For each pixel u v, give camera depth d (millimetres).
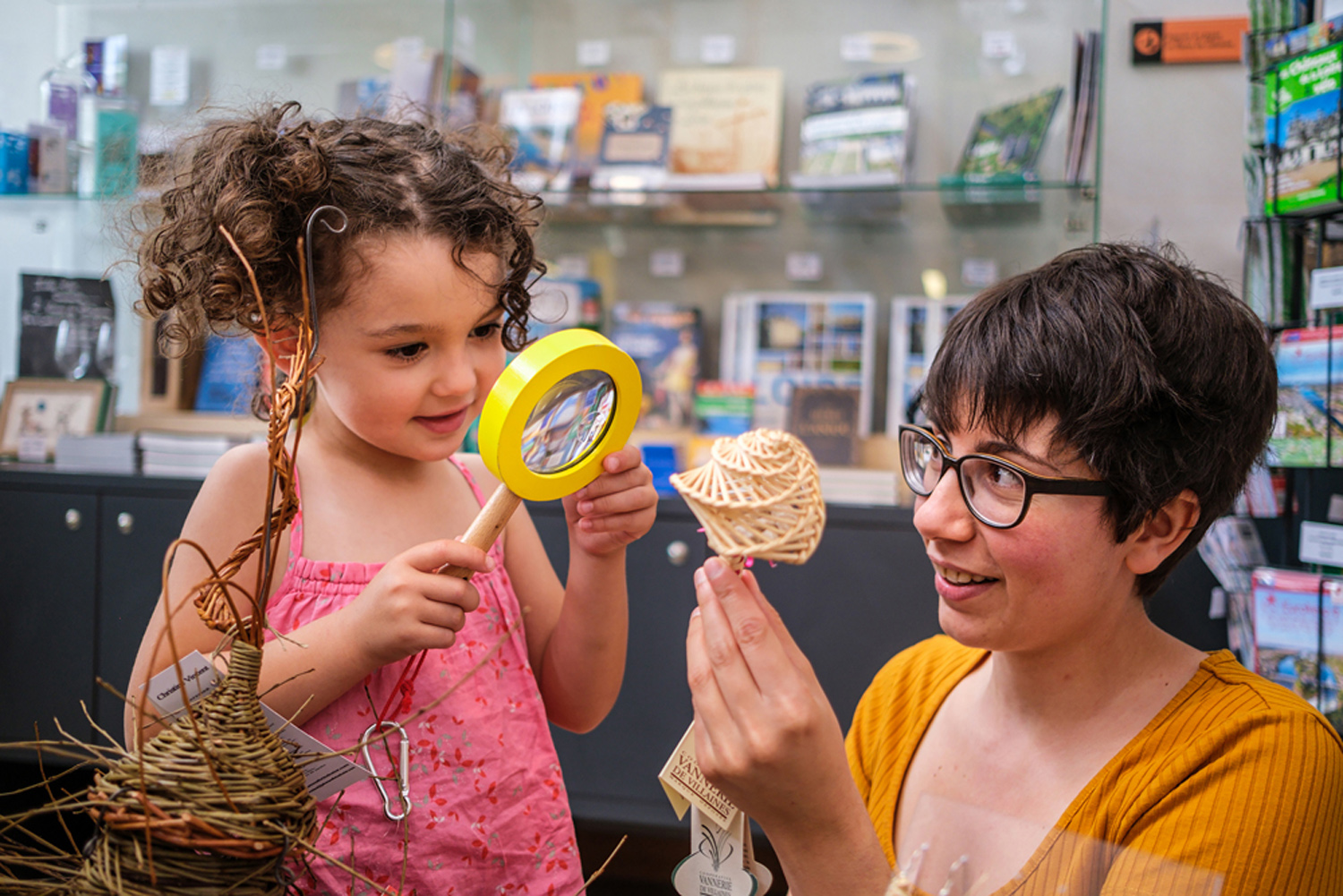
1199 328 650
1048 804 700
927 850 658
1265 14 1669
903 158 2160
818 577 1912
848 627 1901
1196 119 2168
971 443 679
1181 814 626
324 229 751
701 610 569
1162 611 1810
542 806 879
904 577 1884
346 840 781
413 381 771
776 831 579
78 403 2348
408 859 792
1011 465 644
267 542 554
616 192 2213
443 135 961
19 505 2062
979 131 2229
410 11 2494
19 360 2355
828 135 2236
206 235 802
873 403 2303
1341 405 1395
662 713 1945
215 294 773
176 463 2143
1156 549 682
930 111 2301
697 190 2195
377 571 838
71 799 537
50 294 2383
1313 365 1423
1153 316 646
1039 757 722
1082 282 667
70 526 2043
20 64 2529
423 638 707
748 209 2307
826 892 572
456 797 819
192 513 844
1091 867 626
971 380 665
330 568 828
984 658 826
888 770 821
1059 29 2232
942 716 813
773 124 2301
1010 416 649
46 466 2209
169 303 865
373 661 725
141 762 482
